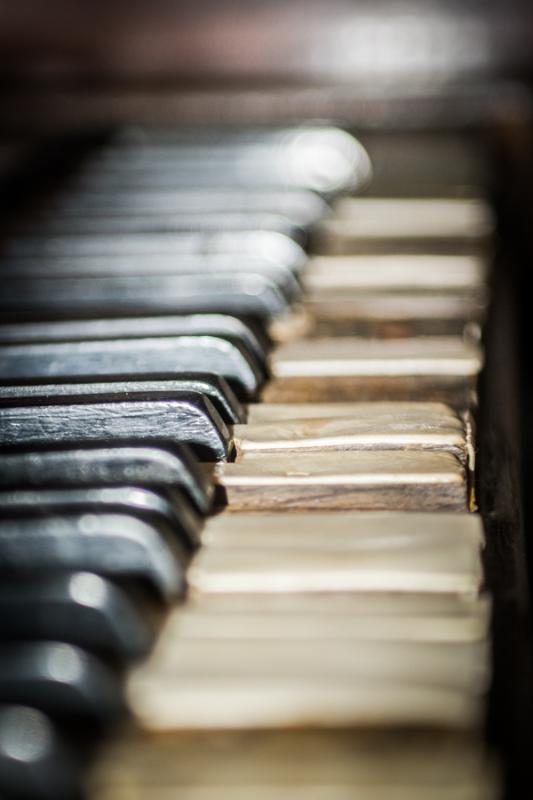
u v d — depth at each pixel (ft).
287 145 2.52
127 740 1.36
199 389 1.65
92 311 1.90
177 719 1.36
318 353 1.82
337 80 2.85
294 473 1.58
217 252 2.04
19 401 1.62
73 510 1.47
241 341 1.76
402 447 1.62
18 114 2.82
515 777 1.34
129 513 1.46
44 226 2.14
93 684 1.36
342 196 2.35
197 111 2.78
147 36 2.92
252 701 1.37
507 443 1.67
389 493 1.57
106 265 2.01
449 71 2.81
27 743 1.32
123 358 1.73
